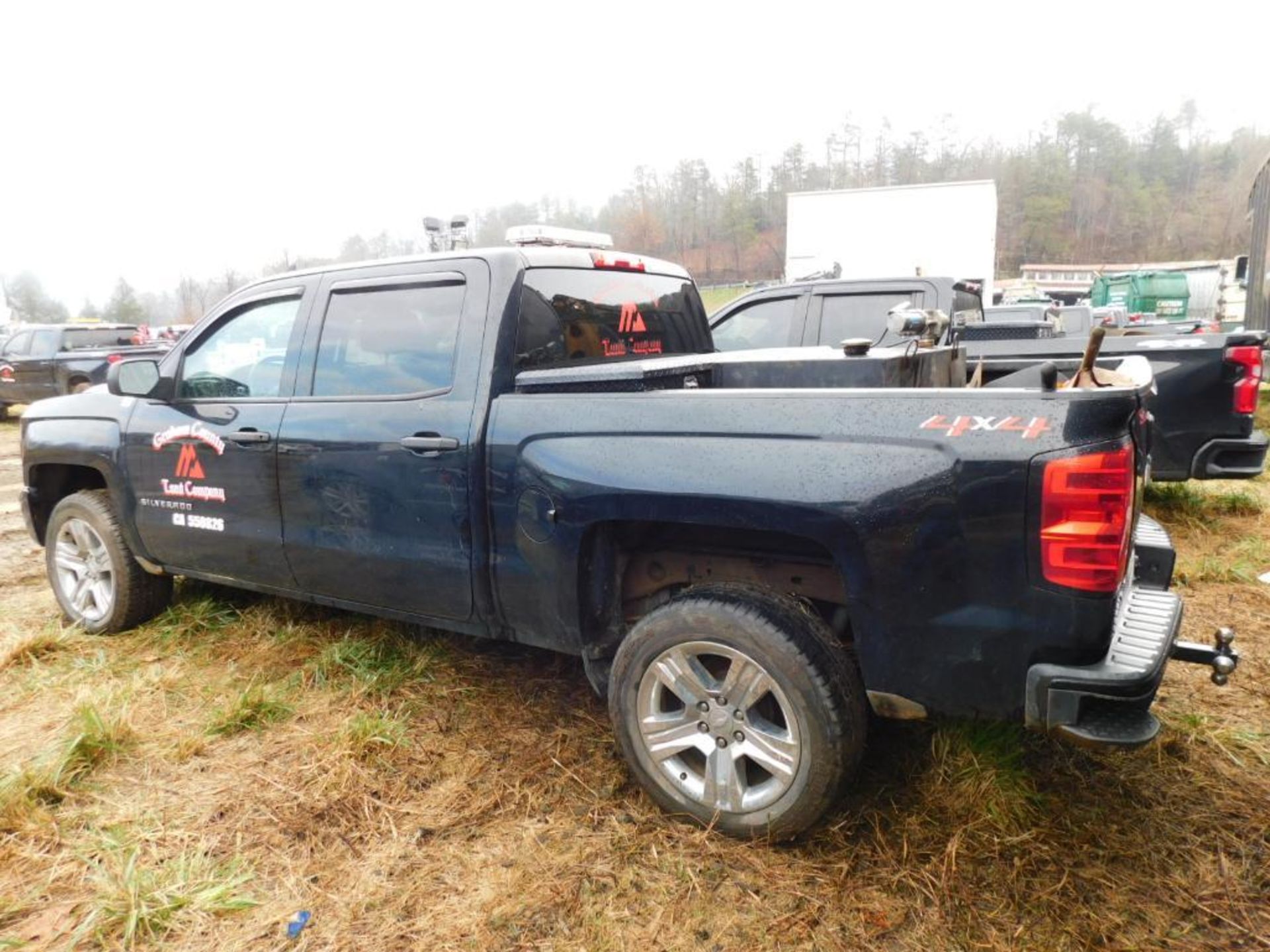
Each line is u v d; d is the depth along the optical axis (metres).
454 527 2.88
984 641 2.10
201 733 3.11
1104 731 2.00
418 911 2.23
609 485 2.50
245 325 3.58
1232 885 2.25
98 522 4.02
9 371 13.62
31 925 2.20
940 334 3.13
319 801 2.69
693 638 2.42
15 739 3.09
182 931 2.17
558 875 2.34
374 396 3.12
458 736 3.06
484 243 22.69
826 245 20.36
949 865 2.31
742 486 2.30
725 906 2.22
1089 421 1.98
